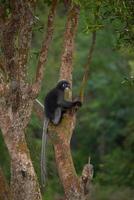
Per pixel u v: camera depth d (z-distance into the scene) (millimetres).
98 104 40750
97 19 13672
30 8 13039
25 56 13016
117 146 41156
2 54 13078
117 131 41125
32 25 13156
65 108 13445
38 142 22422
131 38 14180
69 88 13906
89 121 41250
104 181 32750
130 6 13594
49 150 16469
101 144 41219
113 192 35969
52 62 28688
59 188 24156
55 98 13781
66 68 13883
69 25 13648
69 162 12992
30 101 12984
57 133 13203
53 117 13500
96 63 37406
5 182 13508
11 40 13047
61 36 28141
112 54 36875
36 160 17062
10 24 13055
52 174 22125
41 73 13055
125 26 14055
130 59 36500
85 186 12797
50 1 14211
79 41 36719
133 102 40500
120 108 41000
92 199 34938
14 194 12867
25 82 12945
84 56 35812
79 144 42250
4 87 12781
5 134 12883
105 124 41281
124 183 32562
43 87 23672
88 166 12805
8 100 12805
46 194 17609
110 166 32906
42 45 13156
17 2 13000
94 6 13312
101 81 39969
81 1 12867
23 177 12797
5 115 12828
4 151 19094
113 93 39719
